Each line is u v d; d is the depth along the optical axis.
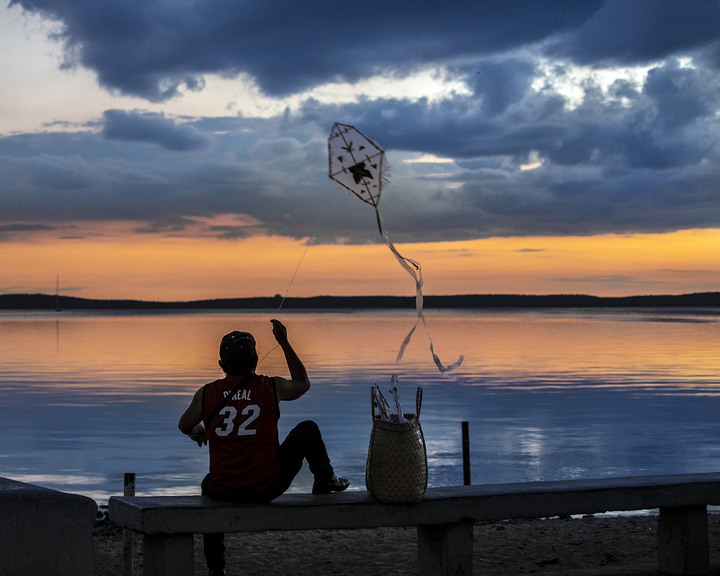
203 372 49.91
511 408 31.30
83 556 4.44
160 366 55.38
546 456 19.78
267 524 4.86
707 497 5.82
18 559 4.25
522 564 7.29
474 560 7.46
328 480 5.33
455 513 5.20
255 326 162.12
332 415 28.75
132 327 160.12
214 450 4.97
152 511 4.67
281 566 7.19
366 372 48.62
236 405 4.96
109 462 19.38
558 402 33.38
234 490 4.88
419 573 5.50
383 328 141.50
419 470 5.06
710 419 27.75
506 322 189.88
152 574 4.80
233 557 7.52
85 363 58.78
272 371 47.56
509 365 55.62
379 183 4.53
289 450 5.11
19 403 33.62
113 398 35.47
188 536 4.79
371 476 5.09
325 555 7.59
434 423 26.69
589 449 20.98
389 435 5.05
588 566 7.20
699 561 5.90
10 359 63.41
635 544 8.06
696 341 88.94
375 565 7.20
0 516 4.24
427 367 52.88
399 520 5.08
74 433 24.91
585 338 98.00
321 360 59.72
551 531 8.92
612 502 5.58
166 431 25.23
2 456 20.50
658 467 18.23
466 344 84.31
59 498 4.41
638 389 38.81
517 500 5.36
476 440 22.59
